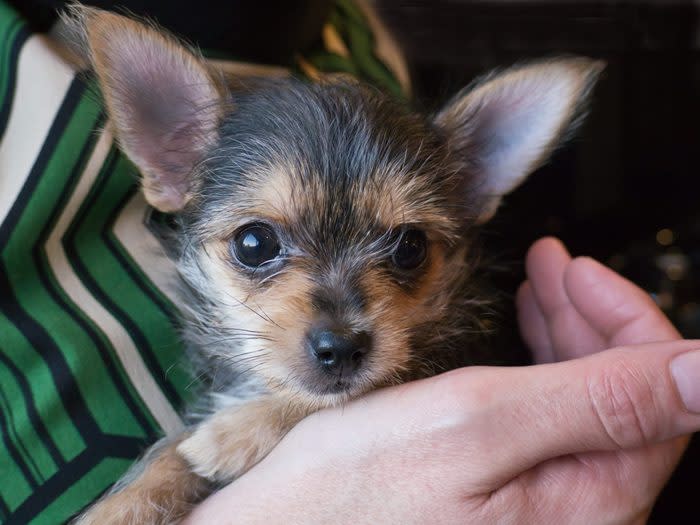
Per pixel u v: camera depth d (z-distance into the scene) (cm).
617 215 29
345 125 14
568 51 31
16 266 12
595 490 11
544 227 28
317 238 14
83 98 13
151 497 13
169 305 14
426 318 15
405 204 14
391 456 11
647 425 10
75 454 12
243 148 14
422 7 29
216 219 14
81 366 12
